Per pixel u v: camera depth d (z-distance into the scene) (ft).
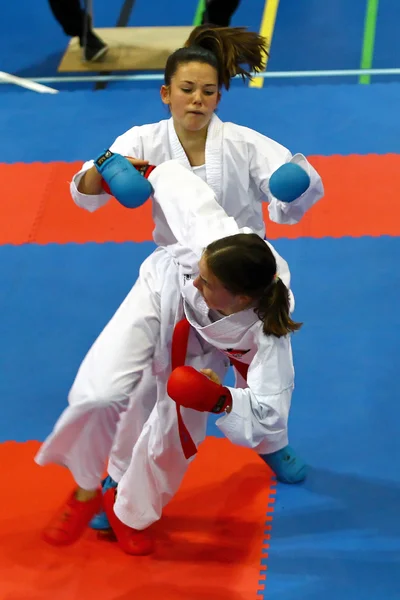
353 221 37.22
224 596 22.94
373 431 27.91
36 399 30.04
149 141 22.57
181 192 20.66
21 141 44.16
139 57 50.85
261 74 48.67
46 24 55.31
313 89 46.19
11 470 27.20
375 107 44.39
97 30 53.83
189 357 21.80
